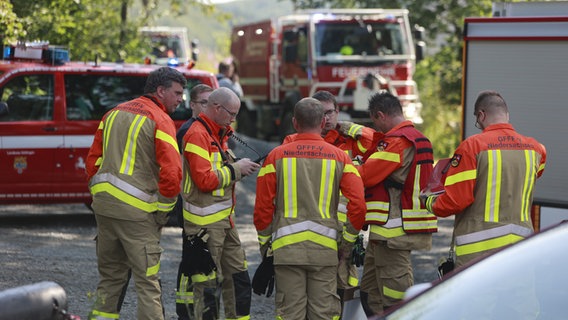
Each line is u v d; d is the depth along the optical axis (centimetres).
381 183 1338
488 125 1260
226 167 1335
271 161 1259
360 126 1448
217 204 1355
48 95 2372
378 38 4519
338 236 1273
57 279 1820
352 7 5684
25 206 2894
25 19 2850
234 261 1406
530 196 1253
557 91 1831
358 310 1356
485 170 1230
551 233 841
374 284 1445
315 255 1245
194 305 1355
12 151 2336
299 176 1248
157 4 3891
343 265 1336
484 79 1911
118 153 1295
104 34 3506
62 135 2367
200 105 1493
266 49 5091
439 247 2422
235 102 1348
